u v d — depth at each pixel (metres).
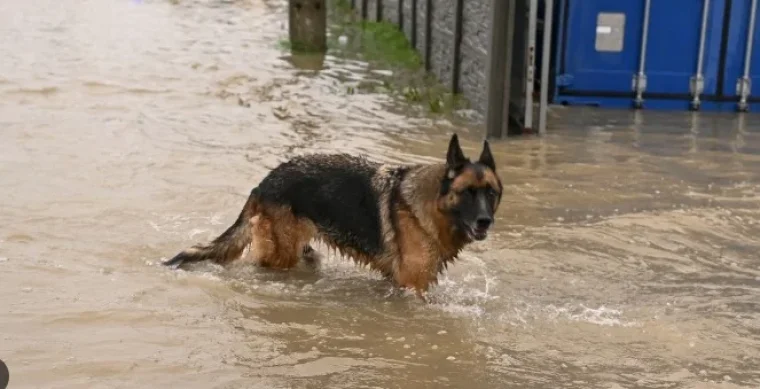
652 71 13.08
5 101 12.07
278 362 5.51
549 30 11.26
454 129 11.63
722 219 8.52
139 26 19.14
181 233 7.71
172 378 5.23
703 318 6.34
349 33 19.38
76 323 5.86
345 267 7.34
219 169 9.48
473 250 7.62
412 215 6.55
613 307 6.55
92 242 7.37
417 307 6.47
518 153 10.64
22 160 9.48
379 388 5.22
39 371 5.19
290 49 17.05
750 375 5.50
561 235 8.00
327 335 5.93
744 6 12.83
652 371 5.54
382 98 13.38
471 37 12.67
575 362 5.64
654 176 9.84
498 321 6.25
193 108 12.27
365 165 6.95
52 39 17.03
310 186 6.98
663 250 7.74
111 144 10.27
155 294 6.42
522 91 11.70
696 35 12.92
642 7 12.83
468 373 5.46
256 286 6.79
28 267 6.73
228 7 22.39
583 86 13.14
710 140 11.49
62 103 12.16
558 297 6.73
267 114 12.12
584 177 9.73
